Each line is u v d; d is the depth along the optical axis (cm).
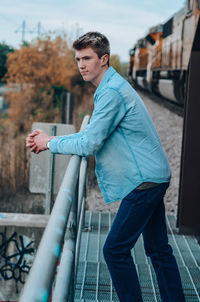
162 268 232
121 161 204
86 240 424
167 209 758
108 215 520
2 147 1027
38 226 427
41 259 80
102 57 202
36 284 71
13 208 959
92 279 322
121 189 207
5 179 997
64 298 137
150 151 203
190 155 479
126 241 210
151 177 202
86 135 194
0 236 430
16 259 431
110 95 194
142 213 208
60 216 104
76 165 161
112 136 203
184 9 750
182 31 762
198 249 422
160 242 231
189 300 295
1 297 432
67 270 156
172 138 809
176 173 781
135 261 374
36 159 452
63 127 429
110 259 211
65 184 128
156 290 307
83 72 204
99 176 212
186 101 485
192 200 475
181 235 469
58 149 198
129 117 198
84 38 199
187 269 350
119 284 213
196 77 476
